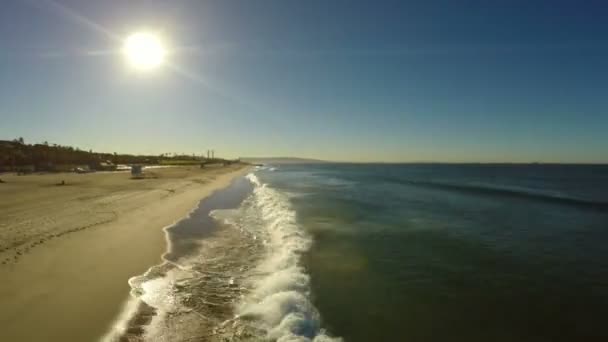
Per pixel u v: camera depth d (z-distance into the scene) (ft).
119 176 139.95
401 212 63.57
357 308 21.79
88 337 16.84
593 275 28.86
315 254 34.22
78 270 26.09
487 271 29.66
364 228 47.80
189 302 21.48
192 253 33.09
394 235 43.52
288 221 50.62
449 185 139.64
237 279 26.04
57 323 18.06
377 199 85.76
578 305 22.82
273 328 18.28
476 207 71.72
